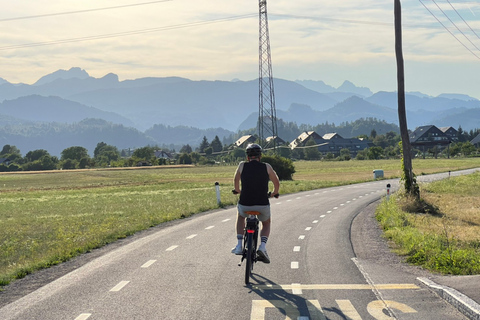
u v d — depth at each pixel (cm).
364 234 1366
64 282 824
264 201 773
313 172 8419
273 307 655
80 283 815
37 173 13238
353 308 645
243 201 775
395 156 16988
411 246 1064
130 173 11188
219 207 2303
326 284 779
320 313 626
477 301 614
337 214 1909
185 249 1128
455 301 633
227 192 3675
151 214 2081
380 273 857
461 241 1236
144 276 855
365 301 678
